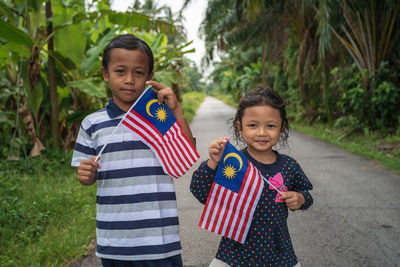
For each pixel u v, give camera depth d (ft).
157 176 5.29
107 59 5.20
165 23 19.77
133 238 5.06
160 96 5.44
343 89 32.42
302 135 35.70
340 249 9.78
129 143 5.26
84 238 10.12
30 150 20.07
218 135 35.81
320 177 17.87
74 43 19.63
